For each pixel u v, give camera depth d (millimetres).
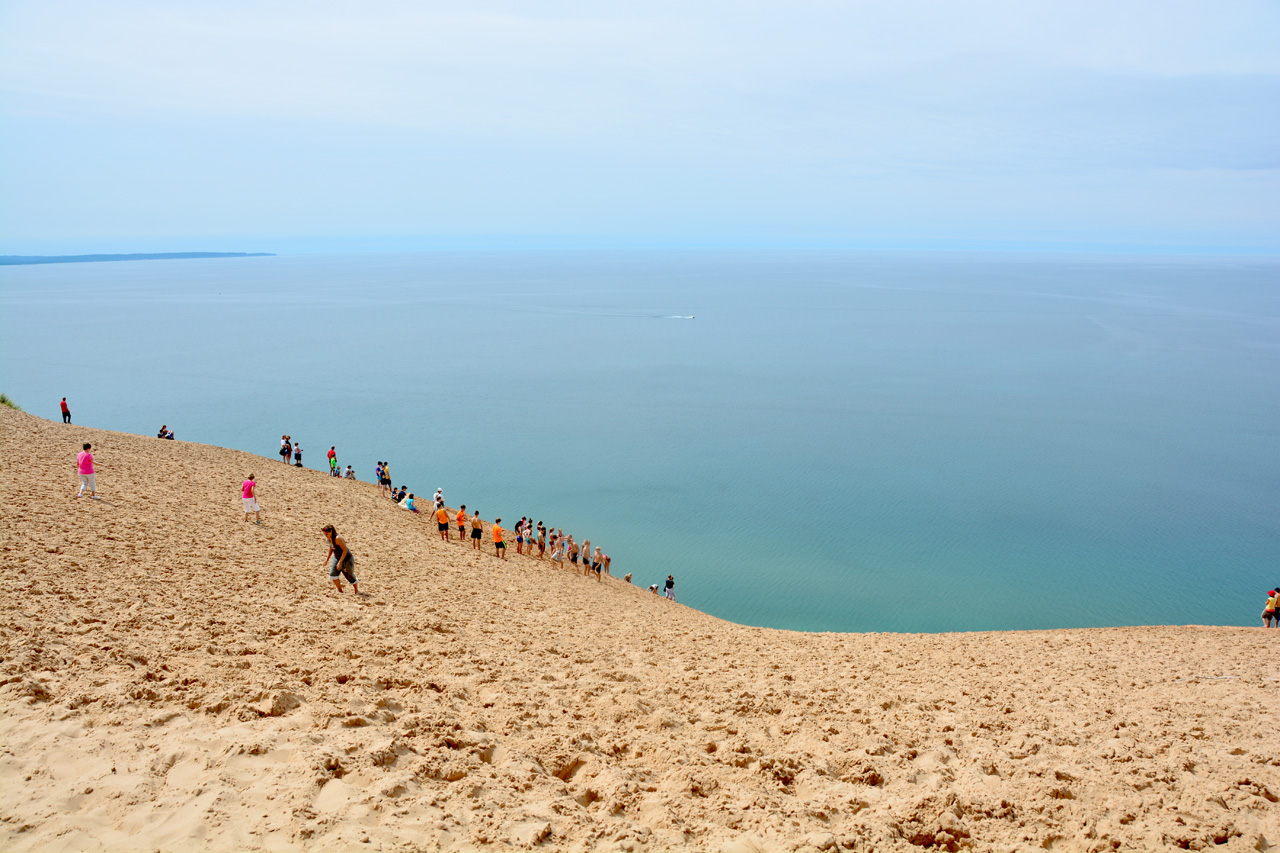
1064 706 10008
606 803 6406
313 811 5496
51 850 4801
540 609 16906
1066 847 6207
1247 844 6031
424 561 20547
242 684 7965
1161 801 6797
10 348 136000
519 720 8234
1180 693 10820
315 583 14930
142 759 6074
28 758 5895
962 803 6770
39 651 8180
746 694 10281
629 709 9078
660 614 20797
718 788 6914
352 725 7203
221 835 5145
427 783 6301
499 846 5426
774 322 192625
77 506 18125
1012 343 147125
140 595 11656
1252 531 48406
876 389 101688
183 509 20438
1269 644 16062
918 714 9602
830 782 7246
